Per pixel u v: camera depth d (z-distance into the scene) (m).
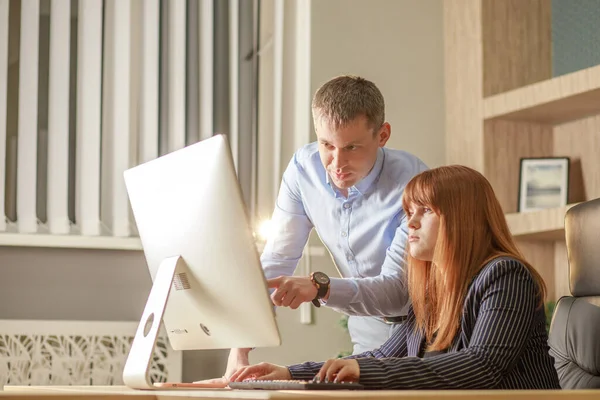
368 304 2.29
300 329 4.06
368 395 1.15
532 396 1.20
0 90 3.72
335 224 2.79
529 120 4.43
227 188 1.68
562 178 4.22
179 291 1.86
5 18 3.73
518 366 1.73
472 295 1.78
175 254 1.85
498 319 1.68
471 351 1.64
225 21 4.09
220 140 1.69
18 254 3.72
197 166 1.75
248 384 1.56
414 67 4.52
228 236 1.70
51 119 3.79
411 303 2.13
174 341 1.98
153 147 3.92
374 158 2.58
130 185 2.01
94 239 3.77
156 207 1.91
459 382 1.58
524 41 4.52
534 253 4.32
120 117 3.88
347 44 4.37
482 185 1.89
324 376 1.52
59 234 3.76
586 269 2.14
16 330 3.57
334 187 2.74
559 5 4.54
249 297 1.69
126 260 3.88
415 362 1.57
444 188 1.87
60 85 3.80
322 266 4.16
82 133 3.82
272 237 2.92
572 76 3.93
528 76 4.51
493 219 1.87
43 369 3.59
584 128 4.32
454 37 4.56
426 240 1.90
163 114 3.99
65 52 3.82
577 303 2.15
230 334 1.79
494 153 4.38
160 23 4.02
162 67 4.00
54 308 3.75
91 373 3.66
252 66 4.11
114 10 3.91
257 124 4.12
